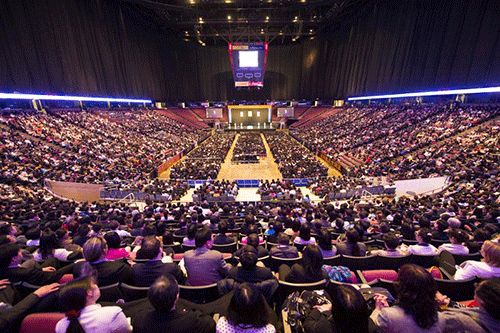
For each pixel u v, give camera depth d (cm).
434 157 2061
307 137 4150
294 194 1723
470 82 2742
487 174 1477
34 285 312
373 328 196
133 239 720
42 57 2948
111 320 205
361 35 4531
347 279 322
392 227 798
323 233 441
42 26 2941
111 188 1870
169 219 966
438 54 3103
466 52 2772
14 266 323
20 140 2130
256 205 1441
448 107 2884
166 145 3606
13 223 862
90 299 208
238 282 311
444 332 201
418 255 425
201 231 356
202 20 4916
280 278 358
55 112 2989
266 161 3152
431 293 190
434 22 3130
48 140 2373
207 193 1800
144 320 210
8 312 237
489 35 2544
